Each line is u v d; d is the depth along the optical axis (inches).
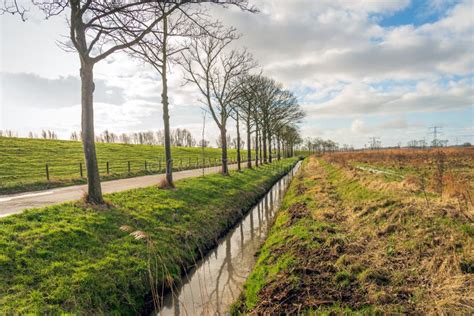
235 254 392.8
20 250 237.3
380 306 189.6
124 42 415.5
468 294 183.3
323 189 648.4
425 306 183.2
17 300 191.9
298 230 359.3
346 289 217.0
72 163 1127.6
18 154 1160.8
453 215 286.2
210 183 690.8
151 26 406.6
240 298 263.7
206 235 418.9
